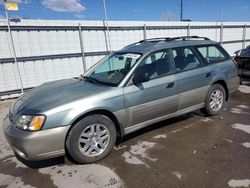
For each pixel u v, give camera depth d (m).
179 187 2.74
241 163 3.16
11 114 3.34
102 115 3.38
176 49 4.29
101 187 2.84
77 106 3.15
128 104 3.57
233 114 5.06
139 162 3.33
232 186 2.71
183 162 3.26
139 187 2.79
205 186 2.73
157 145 3.80
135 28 9.78
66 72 8.57
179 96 4.17
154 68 3.94
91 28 8.75
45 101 3.24
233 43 13.89
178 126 4.52
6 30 7.27
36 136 2.93
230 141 3.80
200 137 4.00
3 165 3.48
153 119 3.97
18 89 7.79
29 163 3.48
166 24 10.62
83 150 3.29
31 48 7.77
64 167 3.32
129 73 3.66
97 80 3.93
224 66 4.92
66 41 8.37
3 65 7.43
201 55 4.63
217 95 4.91
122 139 4.07
